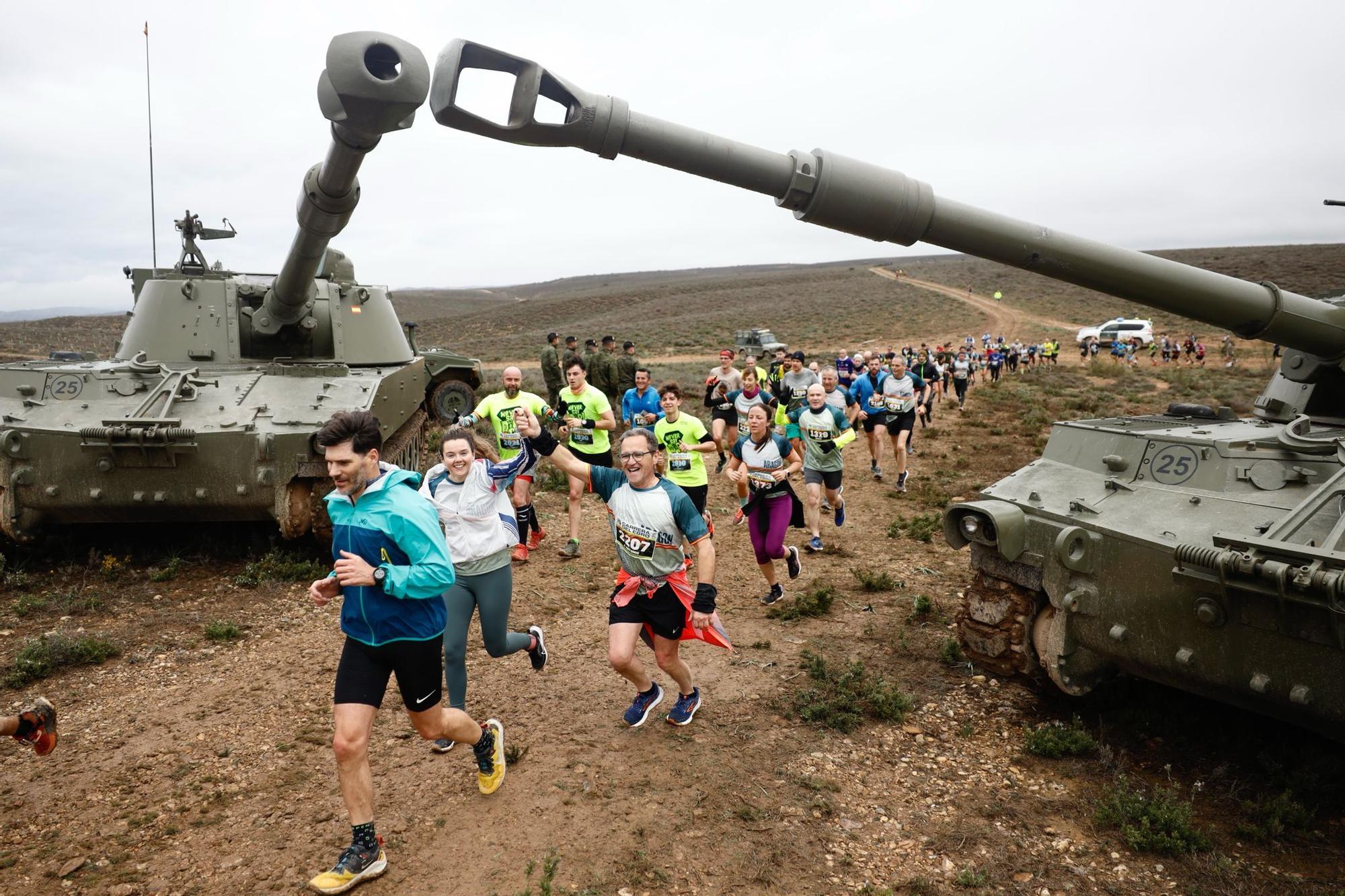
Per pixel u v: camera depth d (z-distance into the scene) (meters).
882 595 7.64
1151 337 49.25
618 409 16.97
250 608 7.05
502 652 4.81
